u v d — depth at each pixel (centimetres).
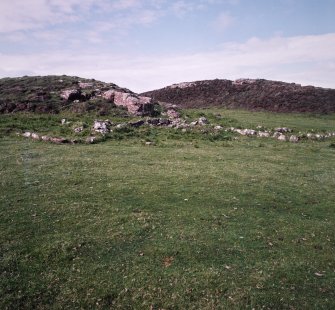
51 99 4509
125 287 1066
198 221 1502
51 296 1023
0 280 1070
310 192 1939
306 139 3653
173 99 8338
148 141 3114
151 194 1775
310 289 1088
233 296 1045
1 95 4666
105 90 5081
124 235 1353
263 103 7019
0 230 1348
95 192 1762
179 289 1066
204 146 3077
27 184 1830
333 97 7038
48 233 1350
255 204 1725
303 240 1393
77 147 2739
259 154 2855
